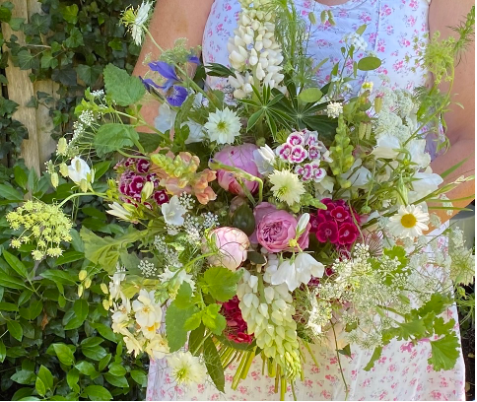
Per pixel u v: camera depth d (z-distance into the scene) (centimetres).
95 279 154
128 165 67
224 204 65
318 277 57
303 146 57
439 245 72
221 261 57
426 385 105
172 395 97
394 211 61
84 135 68
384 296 56
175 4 99
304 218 55
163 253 62
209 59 97
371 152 60
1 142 162
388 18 86
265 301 57
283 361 57
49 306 154
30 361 155
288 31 63
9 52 158
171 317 52
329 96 63
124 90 58
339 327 65
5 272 133
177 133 60
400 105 63
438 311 55
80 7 163
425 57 64
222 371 63
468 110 84
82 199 163
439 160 82
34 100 163
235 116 58
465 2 86
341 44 84
